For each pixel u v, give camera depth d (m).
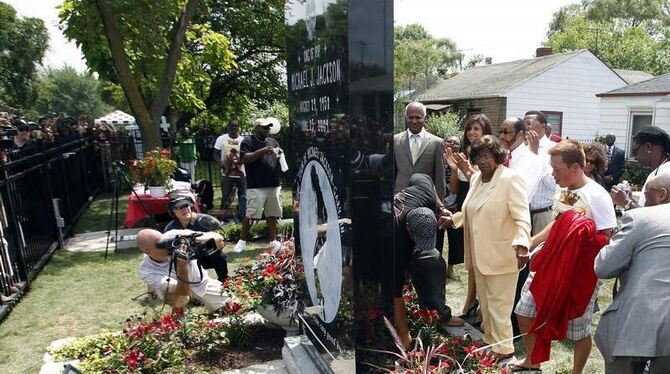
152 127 9.35
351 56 2.47
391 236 2.52
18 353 4.08
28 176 6.35
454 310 4.88
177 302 4.02
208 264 4.91
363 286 2.59
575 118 20.73
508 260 3.46
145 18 9.01
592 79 20.66
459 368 2.68
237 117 20.80
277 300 3.84
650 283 2.40
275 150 7.07
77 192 9.98
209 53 12.09
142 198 7.34
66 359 3.74
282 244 4.46
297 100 3.58
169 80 9.43
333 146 2.83
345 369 2.79
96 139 13.44
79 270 6.35
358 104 2.49
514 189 3.38
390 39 2.43
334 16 2.69
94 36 9.38
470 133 4.82
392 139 2.45
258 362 3.65
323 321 3.17
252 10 18.72
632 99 15.44
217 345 3.75
